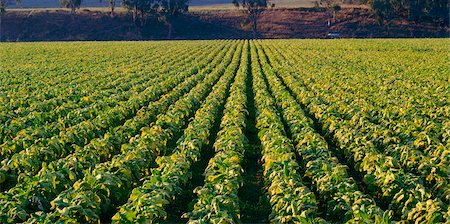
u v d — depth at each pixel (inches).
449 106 742.5
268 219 426.6
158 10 4849.9
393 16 4443.9
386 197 428.8
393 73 1230.3
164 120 689.0
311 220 356.5
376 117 695.7
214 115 737.6
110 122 705.0
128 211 367.6
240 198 480.1
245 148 581.9
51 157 541.3
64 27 4389.8
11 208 390.6
